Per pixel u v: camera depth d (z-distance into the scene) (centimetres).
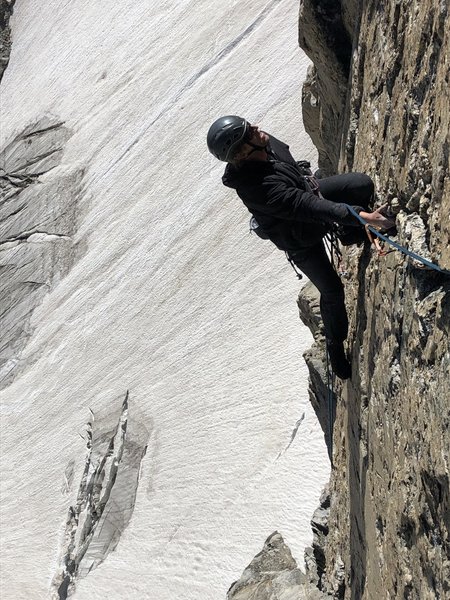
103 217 5884
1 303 6088
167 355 4662
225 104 5566
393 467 596
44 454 4906
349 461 829
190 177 5459
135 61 6706
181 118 5844
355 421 774
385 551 632
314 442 3416
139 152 6003
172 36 6525
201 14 6369
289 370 3869
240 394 4034
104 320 5253
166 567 3581
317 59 1109
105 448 4475
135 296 5184
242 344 4256
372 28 702
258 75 5472
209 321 4572
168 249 5181
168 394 4466
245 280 4528
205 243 4962
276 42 5525
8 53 8219
